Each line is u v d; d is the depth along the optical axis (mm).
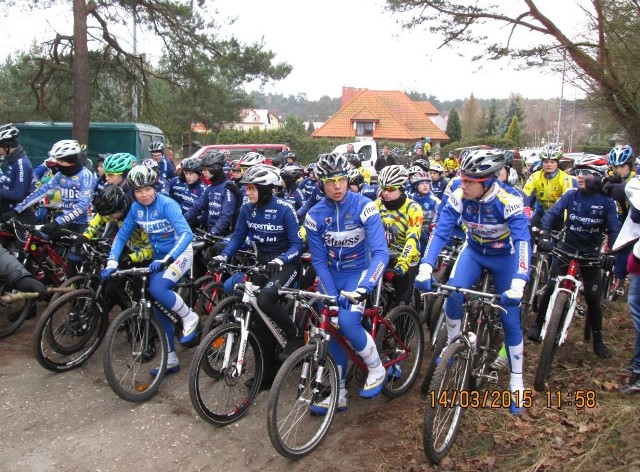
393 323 4113
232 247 4188
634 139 8539
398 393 4129
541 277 5574
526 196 5820
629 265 3639
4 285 4984
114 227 4895
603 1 7746
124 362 4547
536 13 10555
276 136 31844
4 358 4625
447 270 5168
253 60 15531
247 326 3609
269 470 3199
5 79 18922
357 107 41188
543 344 3908
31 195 5395
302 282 4383
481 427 3518
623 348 4652
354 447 3447
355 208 3451
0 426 3588
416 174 5707
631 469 2771
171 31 14852
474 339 3416
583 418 3449
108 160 4777
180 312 4168
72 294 4355
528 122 63000
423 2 11664
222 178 5551
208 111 17500
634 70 7777
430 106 57625
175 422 3680
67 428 3582
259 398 3994
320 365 3338
